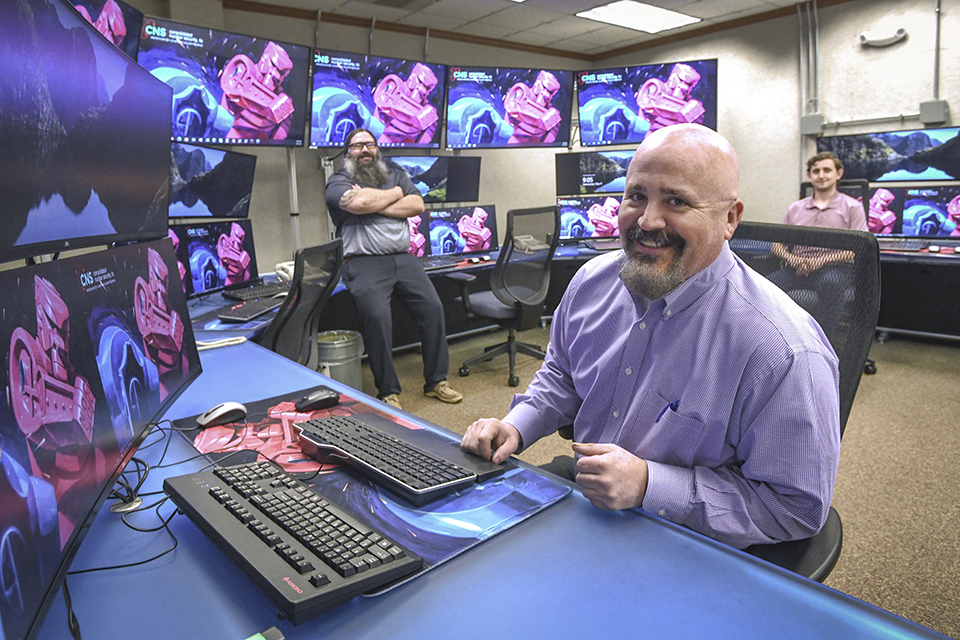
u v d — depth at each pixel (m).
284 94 3.48
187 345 1.24
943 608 1.64
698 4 4.99
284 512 0.77
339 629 0.61
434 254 4.43
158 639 0.60
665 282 0.97
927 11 4.54
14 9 0.64
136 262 1.04
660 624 0.60
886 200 4.20
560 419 1.26
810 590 0.65
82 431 0.73
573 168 4.88
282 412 1.23
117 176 0.98
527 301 3.55
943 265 4.02
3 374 0.58
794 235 1.22
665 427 1.00
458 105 4.38
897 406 3.13
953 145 4.05
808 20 5.07
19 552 0.54
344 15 4.70
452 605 0.64
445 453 1.01
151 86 1.13
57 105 0.76
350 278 3.28
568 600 0.64
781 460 0.91
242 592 0.67
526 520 0.82
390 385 3.29
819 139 4.62
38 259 1.30
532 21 5.14
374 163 3.31
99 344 0.84
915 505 2.17
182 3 3.80
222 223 3.06
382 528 0.79
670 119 4.70
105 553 0.75
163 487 0.87
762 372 0.93
